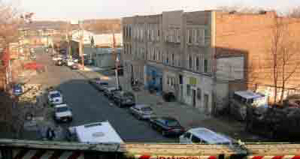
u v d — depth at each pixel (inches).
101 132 611.8
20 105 909.8
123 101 1272.1
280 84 1186.0
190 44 1233.4
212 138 629.6
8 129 666.8
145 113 1072.2
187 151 161.8
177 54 1352.1
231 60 1112.8
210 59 1097.4
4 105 691.4
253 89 1157.7
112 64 2632.9
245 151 160.7
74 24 5172.2
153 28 1574.8
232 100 1079.0
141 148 165.2
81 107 1291.8
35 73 2149.4
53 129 923.4
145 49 1705.2
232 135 871.7
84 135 600.1
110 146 167.6
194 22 1192.2
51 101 1314.0
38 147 165.6
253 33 1127.0
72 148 164.4
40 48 4475.9
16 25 920.3
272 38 1153.4
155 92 1553.9
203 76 1148.5
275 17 1146.0
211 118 1072.2
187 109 1213.1
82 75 2235.5
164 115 1123.3
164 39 1461.6
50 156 167.3
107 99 1446.9
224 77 1106.7
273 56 1160.8
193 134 673.0
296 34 1181.1
